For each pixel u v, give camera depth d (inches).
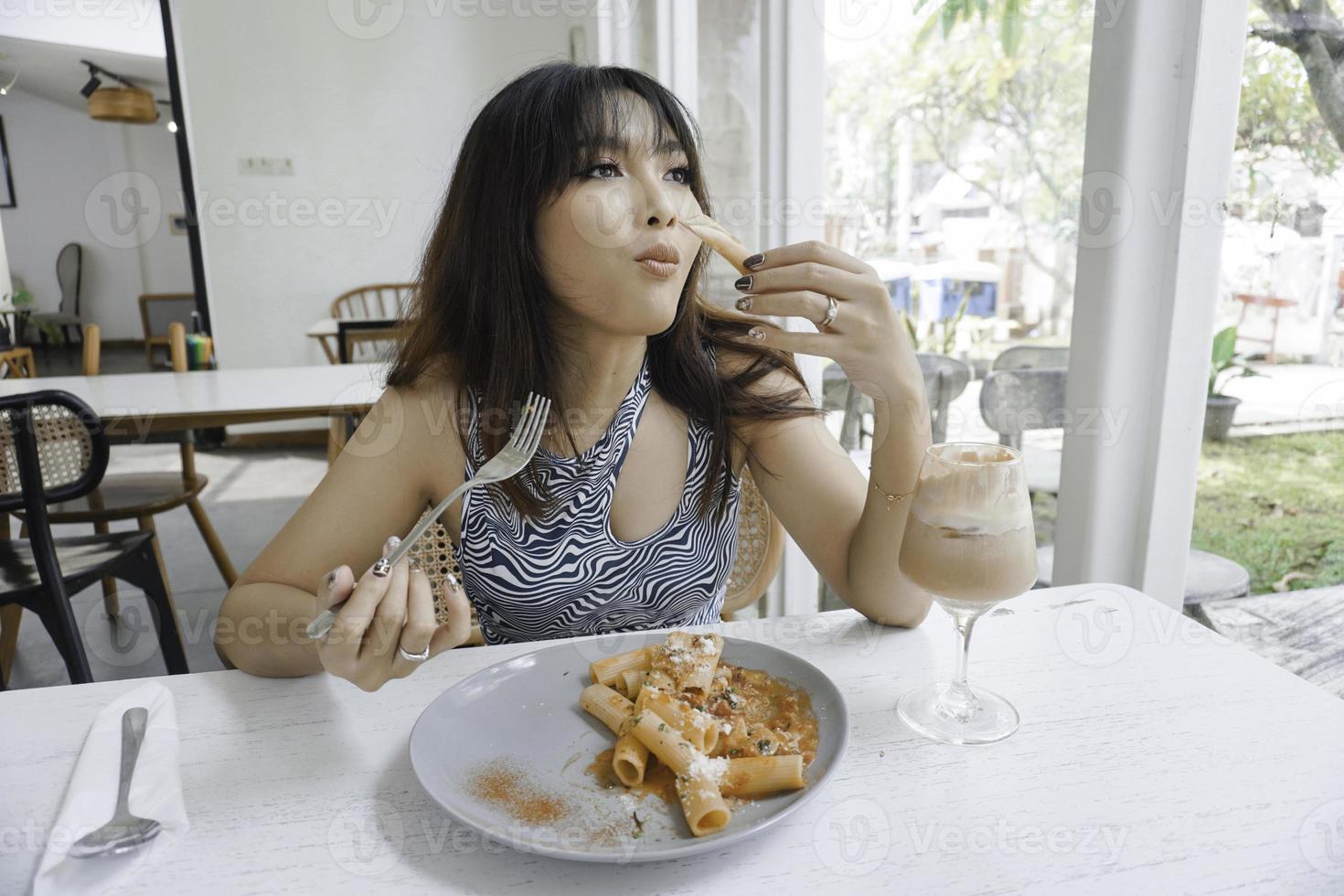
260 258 171.8
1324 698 25.5
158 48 166.6
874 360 26.0
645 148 28.2
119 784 21.1
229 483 155.3
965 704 25.1
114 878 18.5
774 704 25.0
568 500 32.8
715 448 35.3
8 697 26.5
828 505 34.4
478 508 33.4
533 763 22.4
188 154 168.1
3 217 235.9
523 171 28.2
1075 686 26.5
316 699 26.3
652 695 23.4
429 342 34.2
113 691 26.9
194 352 112.2
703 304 38.3
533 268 29.9
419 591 22.2
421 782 20.0
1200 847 19.0
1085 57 40.8
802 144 69.8
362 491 33.2
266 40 162.9
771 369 37.4
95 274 249.4
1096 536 38.7
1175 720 24.3
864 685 26.9
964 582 22.9
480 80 172.4
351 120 169.2
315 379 97.0
